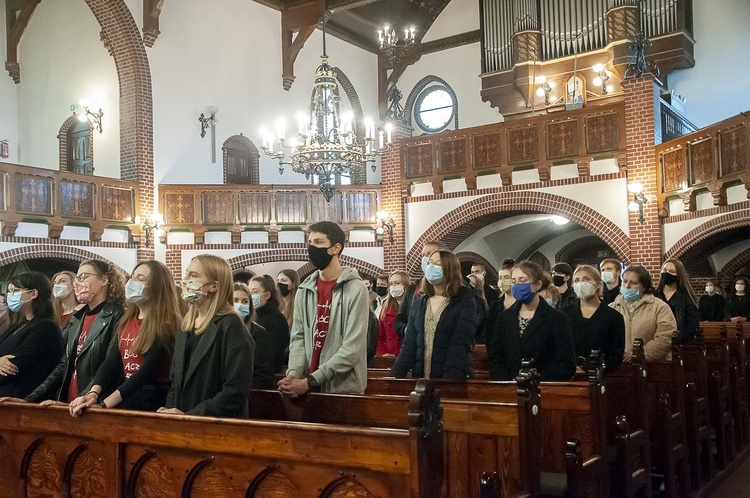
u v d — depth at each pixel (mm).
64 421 3984
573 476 3924
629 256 14281
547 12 19094
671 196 13695
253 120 19781
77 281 4621
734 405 7207
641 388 5164
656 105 14305
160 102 17516
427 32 22438
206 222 17344
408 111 22594
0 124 19109
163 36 17625
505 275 7094
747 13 17484
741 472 6766
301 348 4473
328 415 4207
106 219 16016
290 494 3262
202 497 3520
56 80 18719
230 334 3756
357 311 4297
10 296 4750
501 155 15688
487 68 20234
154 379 4262
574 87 18688
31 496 4156
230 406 3643
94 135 17859
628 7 17750
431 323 5168
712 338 8016
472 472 4266
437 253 5105
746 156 11305
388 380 5164
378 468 2980
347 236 17906
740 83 17500
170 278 4254
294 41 20578
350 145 12672
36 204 14641
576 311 5914
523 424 3789
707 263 16297
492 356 5297
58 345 4773
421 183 16938
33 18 19359
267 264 19281
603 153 14562
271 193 17750
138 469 3727
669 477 5387
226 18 19219
